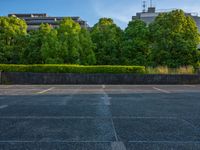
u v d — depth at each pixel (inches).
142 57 1076.5
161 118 226.4
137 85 896.3
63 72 978.7
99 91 581.3
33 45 1136.8
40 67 977.5
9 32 1175.6
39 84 956.0
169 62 1034.1
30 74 960.3
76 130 177.5
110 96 451.2
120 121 211.2
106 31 1175.0
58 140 151.3
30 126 190.2
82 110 274.1
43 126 190.4
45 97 429.1
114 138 156.0
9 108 289.4
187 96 457.4
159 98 418.0
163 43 1045.8
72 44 1083.9
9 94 492.4
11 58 1149.7
